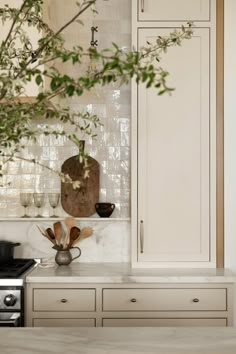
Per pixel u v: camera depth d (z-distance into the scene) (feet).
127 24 10.37
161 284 8.48
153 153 9.17
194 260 9.20
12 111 3.03
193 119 9.18
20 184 10.32
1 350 3.77
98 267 9.52
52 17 10.23
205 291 8.50
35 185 10.32
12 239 10.28
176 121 9.18
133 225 9.20
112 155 10.37
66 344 3.94
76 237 9.78
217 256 9.40
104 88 10.36
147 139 9.18
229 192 9.44
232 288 8.48
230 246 9.41
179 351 3.75
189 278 8.44
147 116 9.17
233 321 8.49
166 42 4.09
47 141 10.30
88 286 8.49
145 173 9.18
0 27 8.61
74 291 8.49
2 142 3.11
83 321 8.50
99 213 9.91
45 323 8.48
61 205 10.32
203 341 4.03
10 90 3.02
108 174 10.35
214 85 9.18
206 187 9.19
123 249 10.30
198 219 9.20
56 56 2.89
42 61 3.05
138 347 3.85
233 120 9.43
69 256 9.75
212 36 9.18
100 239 10.29
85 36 10.34
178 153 9.19
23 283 8.26
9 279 8.19
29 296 8.47
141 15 9.18
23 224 10.30
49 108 3.08
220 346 3.89
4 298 8.12
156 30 9.19
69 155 10.34
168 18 9.18
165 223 9.19
